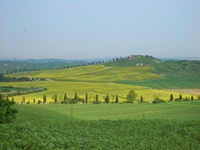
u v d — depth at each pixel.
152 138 36.62
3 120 43.03
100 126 43.56
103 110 102.81
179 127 43.44
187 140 35.91
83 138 31.86
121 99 145.50
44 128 35.34
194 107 104.75
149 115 88.25
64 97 142.00
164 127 43.47
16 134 29.33
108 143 30.70
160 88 191.25
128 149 29.72
